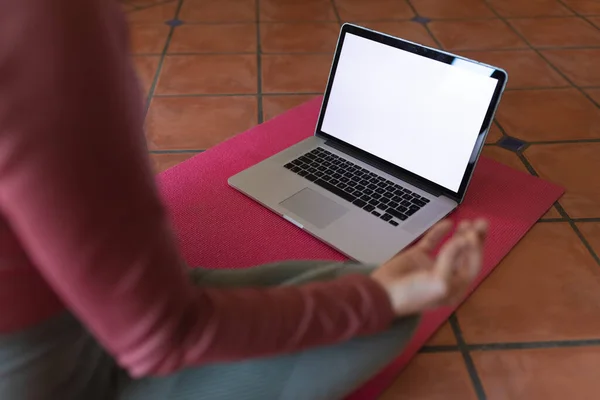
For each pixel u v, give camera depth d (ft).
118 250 1.16
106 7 1.16
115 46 1.17
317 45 6.01
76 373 1.70
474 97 3.11
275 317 1.49
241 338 1.44
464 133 3.18
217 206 3.44
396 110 3.46
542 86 5.19
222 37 6.16
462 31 6.36
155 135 4.38
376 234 3.06
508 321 2.83
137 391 1.85
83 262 1.14
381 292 1.66
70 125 1.06
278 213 3.30
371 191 3.38
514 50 5.92
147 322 1.24
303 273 2.23
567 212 3.55
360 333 1.67
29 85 1.02
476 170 3.89
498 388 2.53
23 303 1.43
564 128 4.52
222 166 3.84
